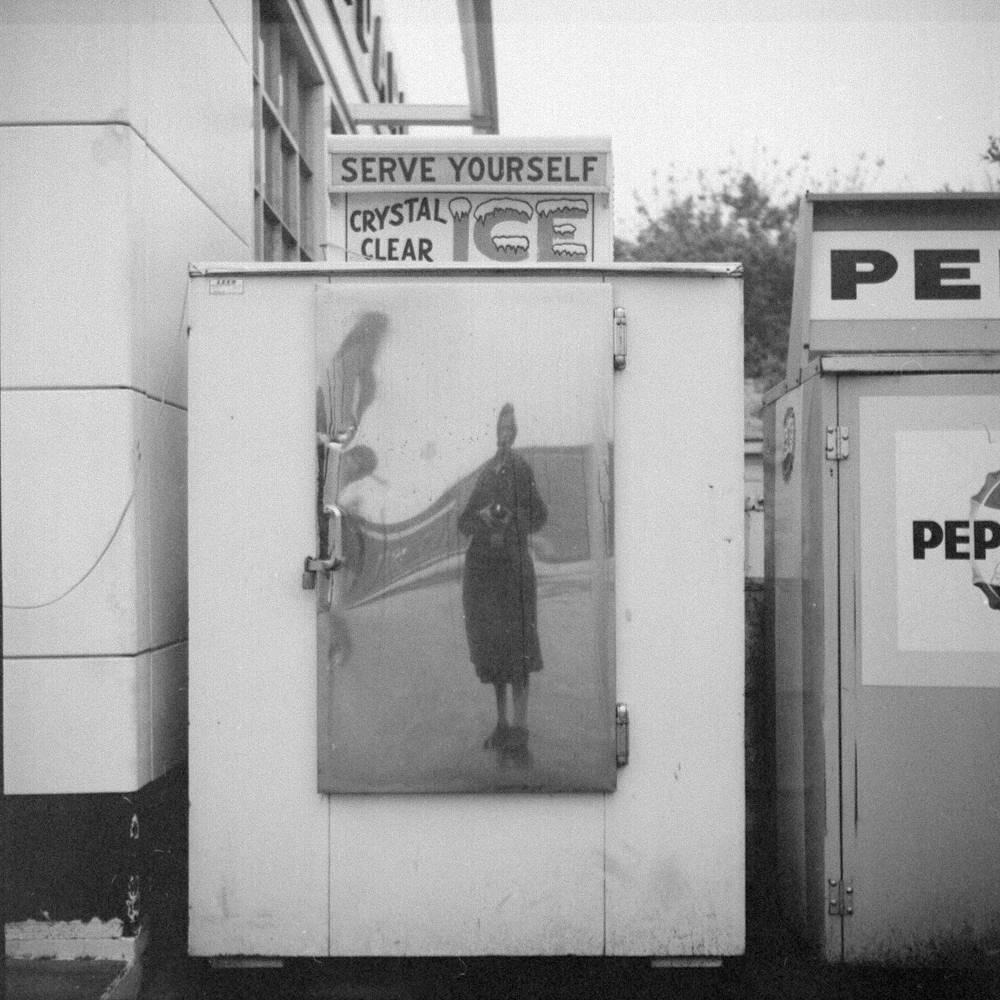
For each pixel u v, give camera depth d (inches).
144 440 144.5
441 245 197.3
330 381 137.0
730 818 137.9
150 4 148.9
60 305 139.3
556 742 137.0
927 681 146.2
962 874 145.8
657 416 138.1
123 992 133.9
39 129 139.2
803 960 153.5
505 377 137.0
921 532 146.4
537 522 136.9
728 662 138.1
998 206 156.1
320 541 136.7
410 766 136.9
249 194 216.4
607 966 149.0
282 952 138.6
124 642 138.9
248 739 138.4
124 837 138.6
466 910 138.5
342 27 333.7
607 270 137.6
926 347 156.4
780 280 951.6
